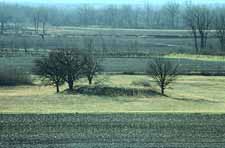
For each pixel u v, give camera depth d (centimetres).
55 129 6050
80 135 5756
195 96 9844
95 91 9900
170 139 5625
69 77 10356
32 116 6800
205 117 6875
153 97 9569
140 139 5600
